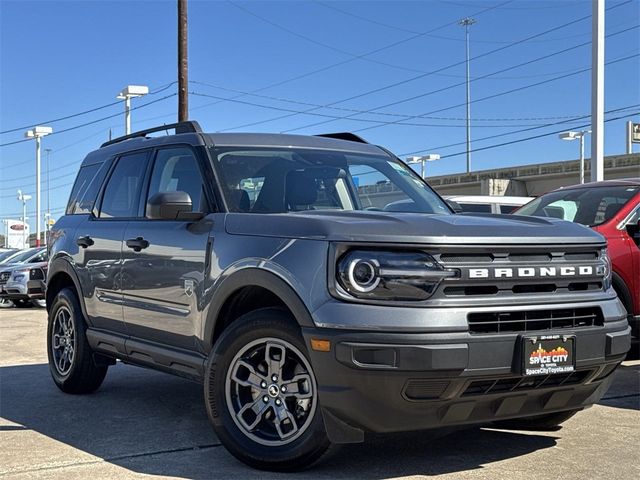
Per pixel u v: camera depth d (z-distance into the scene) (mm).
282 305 4453
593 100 16016
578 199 8234
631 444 4762
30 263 20031
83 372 6441
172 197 4785
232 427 4328
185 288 4859
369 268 3801
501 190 48906
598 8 15945
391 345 3684
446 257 3875
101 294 5965
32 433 5262
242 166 5141
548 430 5113
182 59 20453
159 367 5344
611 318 4277
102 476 4207
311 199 5102
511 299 3941
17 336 11734
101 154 6797
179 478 4148
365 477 4109
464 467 4285
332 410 3852
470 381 3766
